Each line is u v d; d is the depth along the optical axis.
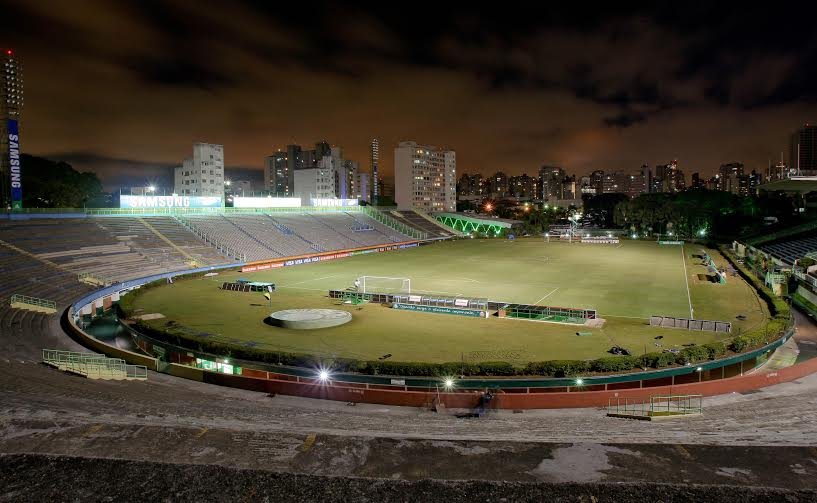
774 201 145.00
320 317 43.31
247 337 39.22
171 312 48.16
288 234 105.62
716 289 60.59
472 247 120.12
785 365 34.12
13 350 32.03
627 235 157.75
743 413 19.80
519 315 45.97
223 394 24.44
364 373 28.77
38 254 61.53
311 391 25.27
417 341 38.12
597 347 36.19
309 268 82.62
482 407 23.69
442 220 166.75
